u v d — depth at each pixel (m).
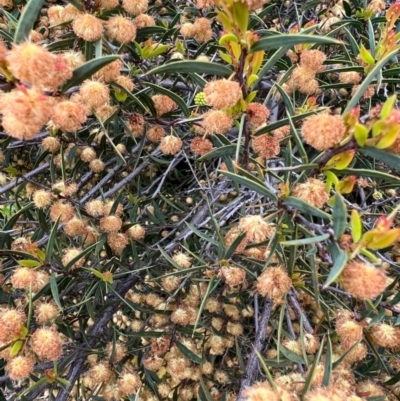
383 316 0.22
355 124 0.15
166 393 0.40
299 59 0.26
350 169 0.17
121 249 0.31
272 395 0.17
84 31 0.20
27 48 0.14
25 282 0.24
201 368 0.39
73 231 0.30
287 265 0.23
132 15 0.27
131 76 0.27
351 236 0.16
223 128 0.19
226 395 0.37
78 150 0.41
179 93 0.46
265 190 0.18
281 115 0.46
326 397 0.17
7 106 0.14
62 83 0.17
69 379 0.33
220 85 0.17
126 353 0.35
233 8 0.15
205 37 0.32
